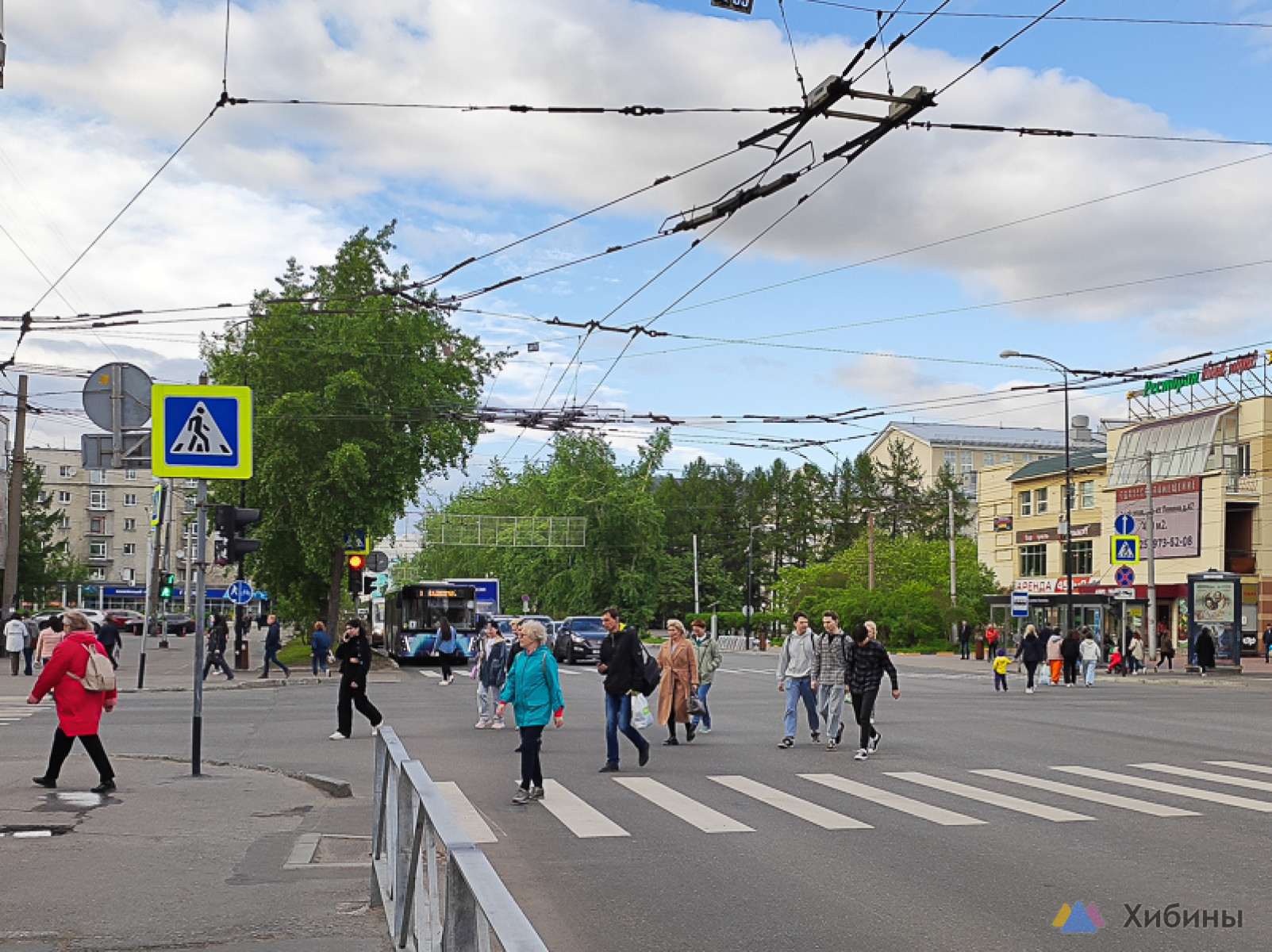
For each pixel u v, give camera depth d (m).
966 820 10.59
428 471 43.88
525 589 76.31
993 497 73.12
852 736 18.73
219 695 28.95
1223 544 53.66
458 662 45.75
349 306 41.19
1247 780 13.55
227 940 6.45
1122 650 46.75
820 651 16.89
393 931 6.21
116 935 6.55
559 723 11.88
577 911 7.27
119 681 33.88
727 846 9.38
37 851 8.78
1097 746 17.47
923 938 6.62
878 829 10.14
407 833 5.77
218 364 42.75
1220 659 43.62
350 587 34.78
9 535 36.72
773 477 114.94
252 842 9.30
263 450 41.69
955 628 65.56
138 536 125.25
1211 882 8.05
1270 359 48.78
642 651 14.47
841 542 109.38
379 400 41.56
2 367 25.78
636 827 10.21
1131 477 59.50
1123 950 6.38
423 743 17.47
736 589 110.25
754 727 20.39
